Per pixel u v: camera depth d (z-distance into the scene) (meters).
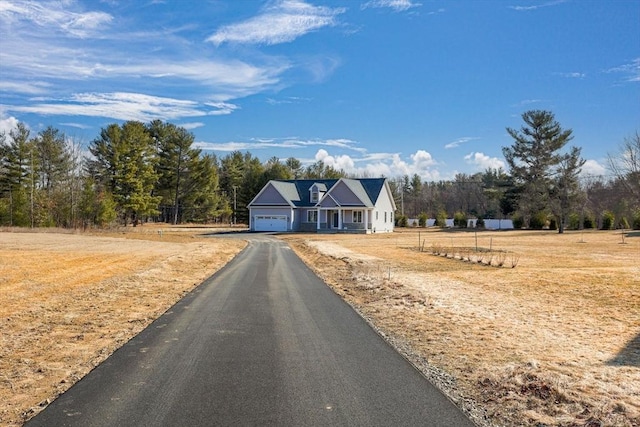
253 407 4.86
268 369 6.15
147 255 23.84
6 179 55.62
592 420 4.55
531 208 61.47
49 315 9.77
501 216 80.31
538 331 8.33
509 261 21.48
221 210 77.94
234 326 8.70
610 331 8.33
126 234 43.97
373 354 6.89
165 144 70.44
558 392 5.20
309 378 5.80
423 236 46.47
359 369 6.17
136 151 59.19
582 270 17.55
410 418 4.61
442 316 9.62
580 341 7.64
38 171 59.00
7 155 55.09
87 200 50.53
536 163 62.22
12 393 5.41
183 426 4.41
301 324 8.90
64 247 27.78
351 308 10.56
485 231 57.88
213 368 6.18
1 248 26.08
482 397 5.20
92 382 5.67
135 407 4.87
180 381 5.67
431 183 123.50
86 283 14.24
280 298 11.88
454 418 4.62
